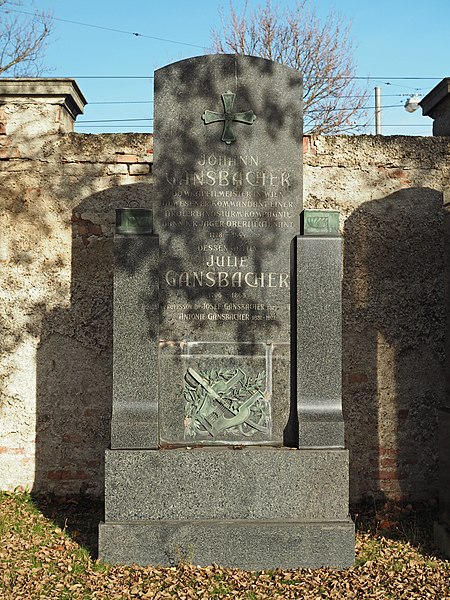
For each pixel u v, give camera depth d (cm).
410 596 494
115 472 549
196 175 600
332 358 571
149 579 518
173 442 580
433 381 749
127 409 558
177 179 600
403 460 745
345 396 745
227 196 601
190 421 582
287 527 543
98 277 743
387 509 714
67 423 738
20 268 743
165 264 595
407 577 529
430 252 755
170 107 602
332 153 760
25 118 746
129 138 752
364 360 747
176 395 586
